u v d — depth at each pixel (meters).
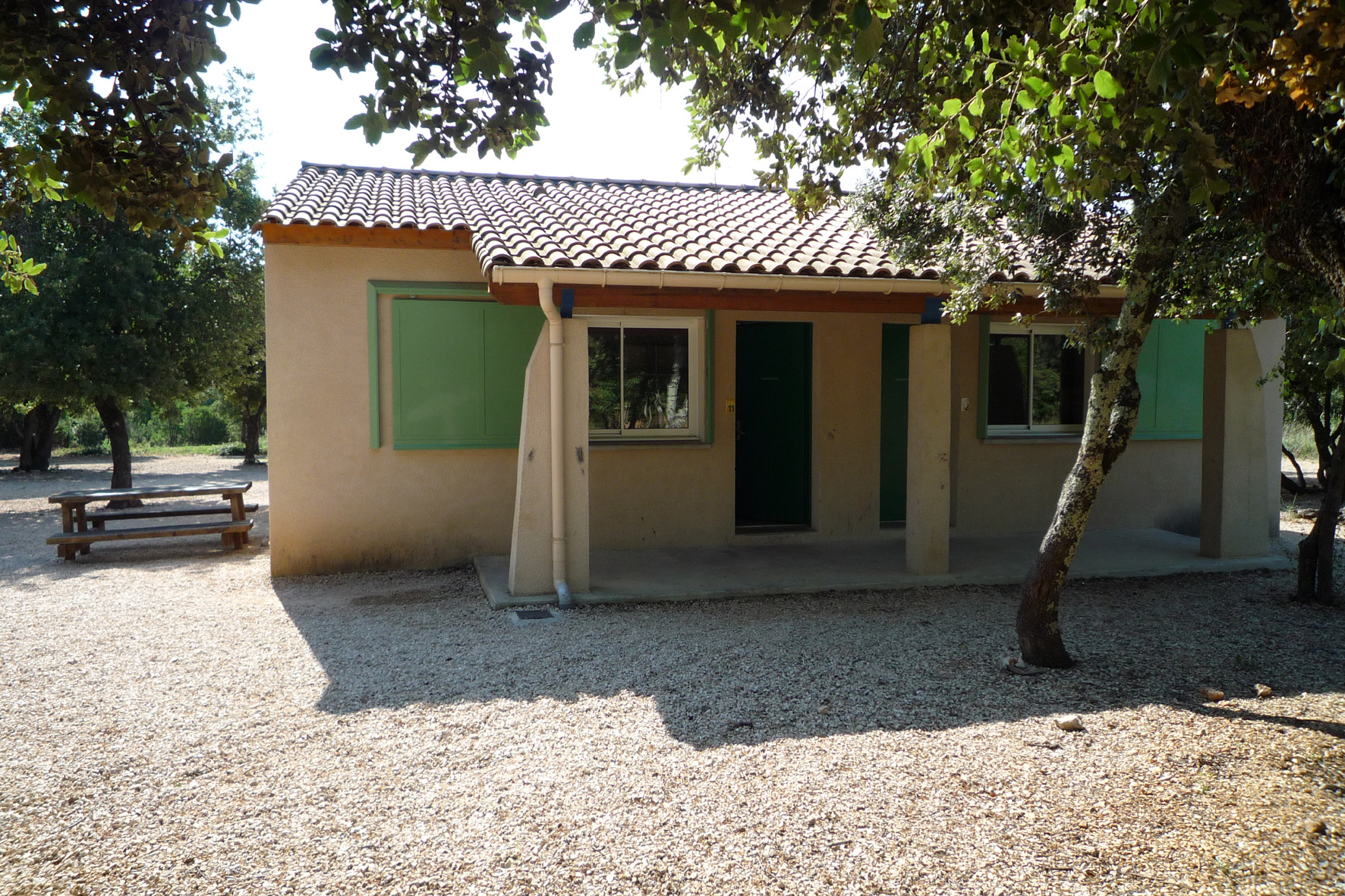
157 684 5.07
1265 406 9.34
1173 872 2.95
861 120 5.28
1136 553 8.60
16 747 4.14
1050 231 5.35
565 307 6.66
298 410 7.98
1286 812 3.36
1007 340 9.66
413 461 8.25
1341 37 2.28
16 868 3.06
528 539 6.98
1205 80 2.73
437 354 8.23
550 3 2.88
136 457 27.52
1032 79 3.27
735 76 5.11
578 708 4.64
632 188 11.23
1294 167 3.11
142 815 3.45
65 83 3.19
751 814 3.39
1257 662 5.36
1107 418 5.07
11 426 29.66
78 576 8.41
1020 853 3.08
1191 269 5.30
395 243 7.99
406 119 3.50
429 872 3.01
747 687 4.96
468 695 4.86
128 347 13.85
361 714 4.57
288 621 6.52
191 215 3.67
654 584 7.29
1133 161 3.55
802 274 6.71
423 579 7.92
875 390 9.29
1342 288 3.02
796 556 8.45
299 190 9.20
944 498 7.63
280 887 2.92
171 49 3.23
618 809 3.46
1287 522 11.43
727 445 8.96
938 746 4.06
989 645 5.77
